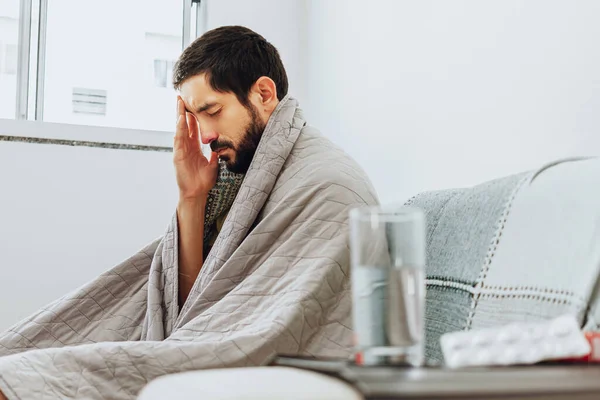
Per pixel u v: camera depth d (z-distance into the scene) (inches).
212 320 49.9
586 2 53.1
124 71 109.1
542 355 25.2
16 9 105.1
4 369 42.1
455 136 70.2
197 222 65.8
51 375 42.6
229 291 54.9
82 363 43.0
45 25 106.3
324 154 58.9
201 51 62.2
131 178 101.5
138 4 109.7
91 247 99.5
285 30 109.7
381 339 24.6
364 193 55.5
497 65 63.8
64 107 106.8
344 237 51.4
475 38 67.3
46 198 98.2
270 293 50.3
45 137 98.4
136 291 66.3
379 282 24.9
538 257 40.0
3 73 104.3
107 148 100.7
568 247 38.1
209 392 23.0
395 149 82.1
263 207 58.9
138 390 42.8
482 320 42.4
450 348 25.5
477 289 44.1
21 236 97.0
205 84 61.8
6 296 96.1
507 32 62.5
